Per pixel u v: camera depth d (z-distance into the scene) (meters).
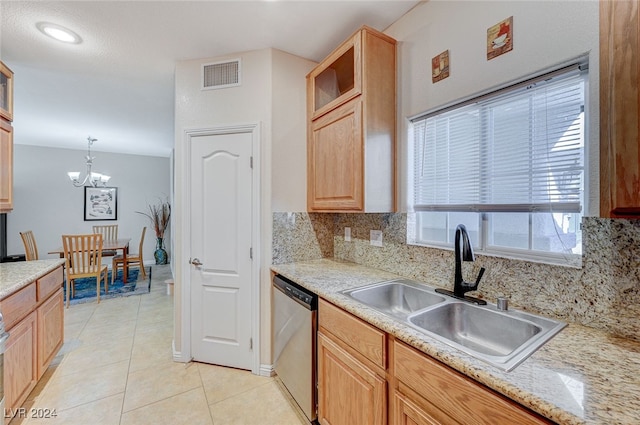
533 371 0.81
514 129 1.35
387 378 1.16
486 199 1.46
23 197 5.30
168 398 1.93
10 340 1.64
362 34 1.72
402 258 1.87
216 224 2.31
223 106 2.28
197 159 2.34
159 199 6.50
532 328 1.14
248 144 2.25
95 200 5.87
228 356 2.31
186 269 2.35
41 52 2.18
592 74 1.08
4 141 2.04
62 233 5.60
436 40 1.63
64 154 5.62
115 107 3.38
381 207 1.79
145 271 5.72
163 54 2.24
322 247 2.46
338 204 1.93
